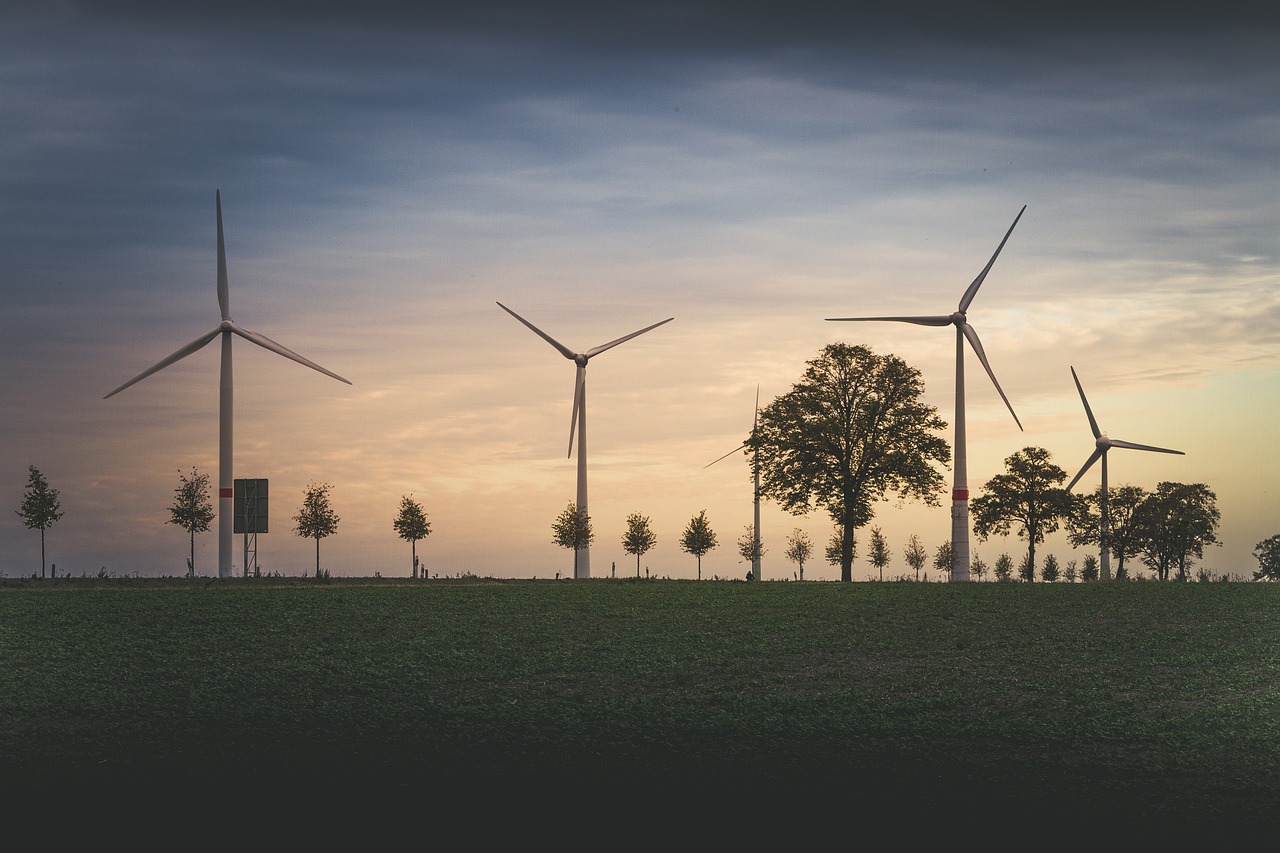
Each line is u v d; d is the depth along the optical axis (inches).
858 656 1501.0
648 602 2011.6
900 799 929.5
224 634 1647.4
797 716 1198.9
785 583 2458.2
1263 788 940.6
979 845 826.2
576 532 3312.0
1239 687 1278.3
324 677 1376.7
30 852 813.2
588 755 1059.9
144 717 1186.0
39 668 1409.9
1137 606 1881.2
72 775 991.6
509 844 831.7
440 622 1764.3
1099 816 882.8
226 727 1150.3
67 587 2220.7
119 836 845.2
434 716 1197.7
